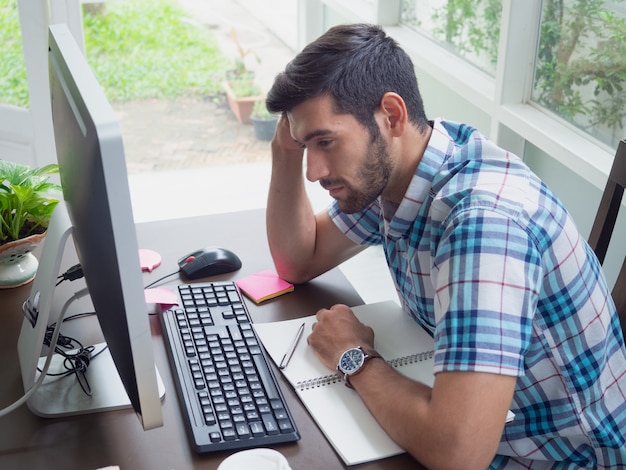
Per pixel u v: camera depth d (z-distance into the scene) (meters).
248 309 1.35
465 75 2.37
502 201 1.09
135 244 0.86
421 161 1.18
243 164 4.27
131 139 4.63
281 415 1.07
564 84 2.00
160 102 5.28
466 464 0.99
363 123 1.10
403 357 1.21
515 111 2.09
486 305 1.01
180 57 5.76
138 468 1.00
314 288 1.43
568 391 1.17
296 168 1.40
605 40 1.84
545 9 2.02
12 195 1.33
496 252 1.04
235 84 5.32
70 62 0.99
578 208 2.00
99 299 1.02
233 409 1.08
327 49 1.09
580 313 1.15
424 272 1.23
